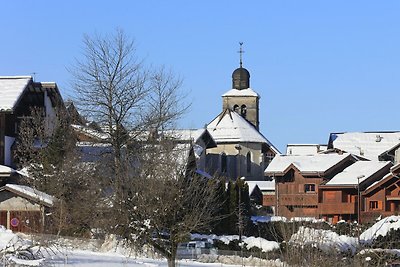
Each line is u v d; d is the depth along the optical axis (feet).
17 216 241.76
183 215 165.78
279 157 416.05
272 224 226.17
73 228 205.16
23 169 264.72
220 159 531.91
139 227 167.84
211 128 547.08
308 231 161.17
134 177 175.63
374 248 184.55
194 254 207.62
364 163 396.78
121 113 250.78
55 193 221.46
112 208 188.03
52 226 204.74
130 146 236.63
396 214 352.28
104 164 222.89
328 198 383.45
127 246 184.55
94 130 252.42
